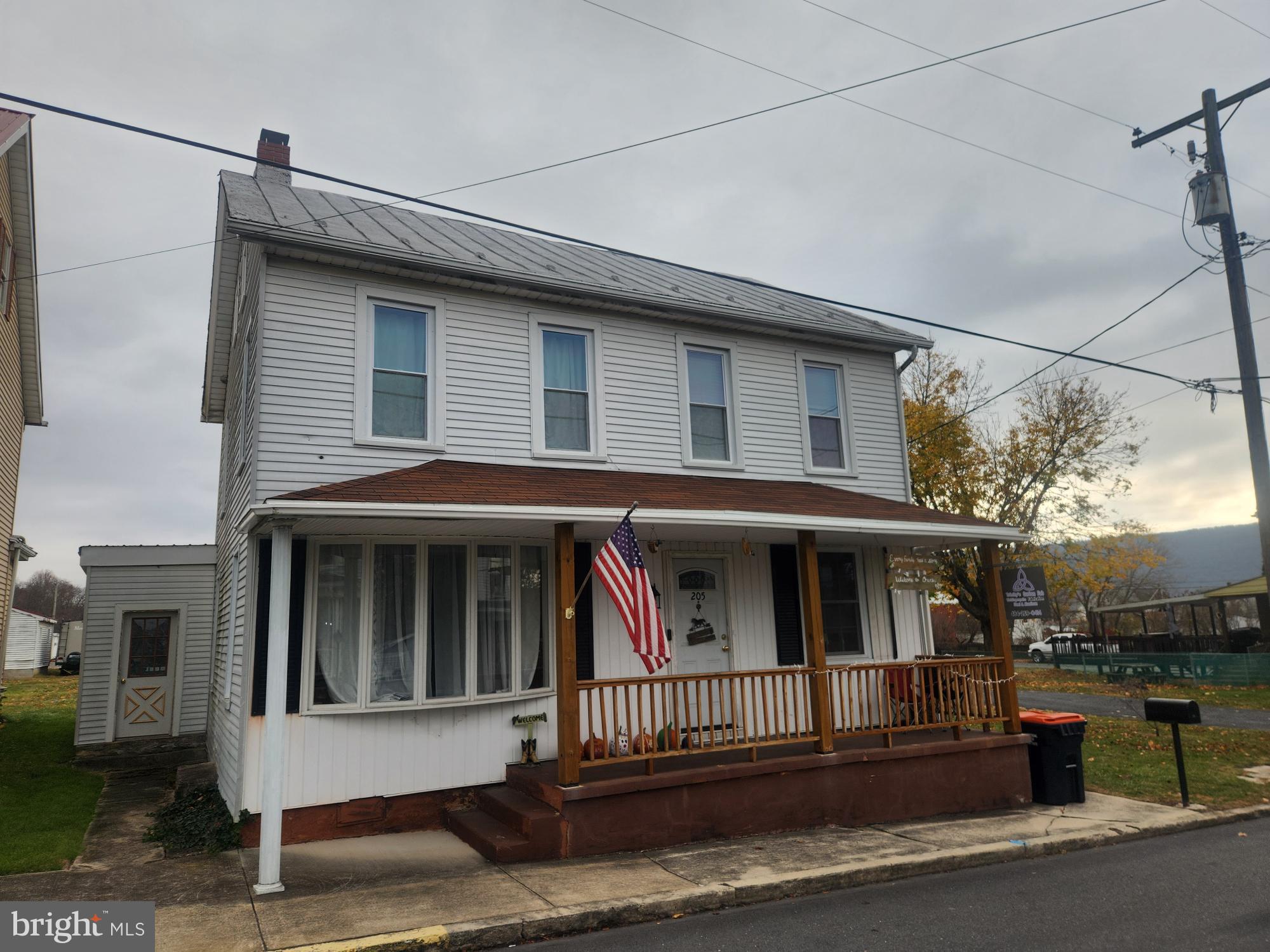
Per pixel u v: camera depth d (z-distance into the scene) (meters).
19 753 13.49
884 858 7.38
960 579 26.45
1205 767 11.57
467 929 5.59
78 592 98.88
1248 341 12.12
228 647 10.45
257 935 5.49
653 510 8.34
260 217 9.05
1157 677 26.22
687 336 11.65
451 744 8.72
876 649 11.84
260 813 7.76
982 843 7.91
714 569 10.93
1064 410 28.00
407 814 8.41
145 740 14.25
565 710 7.72
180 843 7.90
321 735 8.13
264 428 8.55
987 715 10.10
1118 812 9.29
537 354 10.42
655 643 7.70
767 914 6.24
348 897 6.29
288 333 8.86
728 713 10.59
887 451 13.14
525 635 9.36
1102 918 5.98
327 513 7.00
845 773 8.95
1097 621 41.81
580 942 5.69
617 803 7.70
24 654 39.66
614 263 13.74
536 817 7.37
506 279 9.99
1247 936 5.55
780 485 11.59
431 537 8.95
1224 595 32.19
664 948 5.52
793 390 12.46
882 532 9.80
